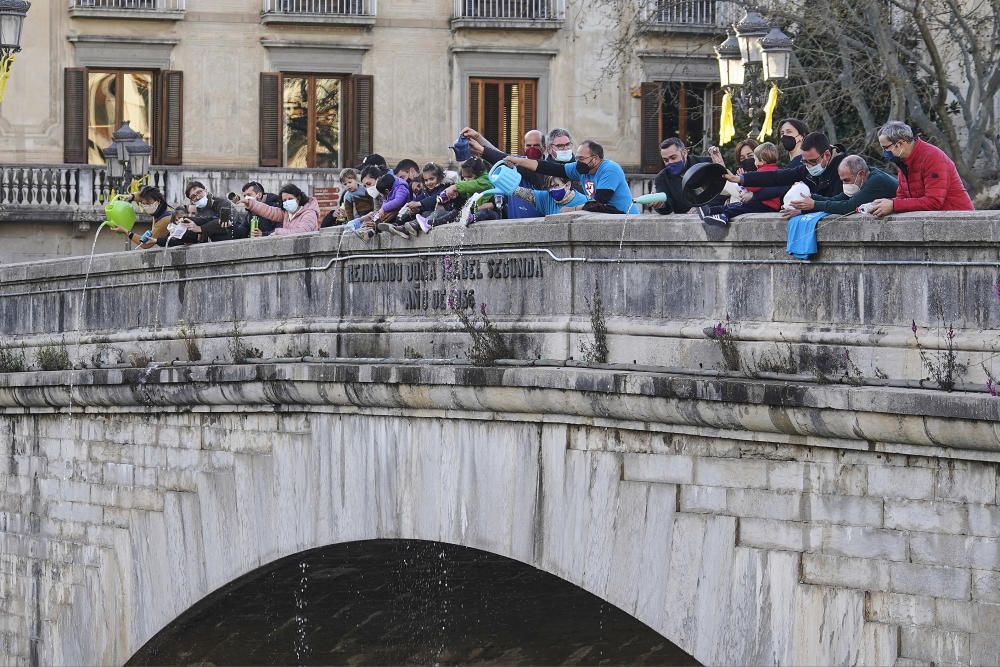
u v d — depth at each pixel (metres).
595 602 35.69
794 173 25.95
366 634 38.28
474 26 71.62
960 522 22.00
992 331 22.06
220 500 34.53
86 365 38.66
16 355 40.78
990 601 21.72
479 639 37.94
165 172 70.25
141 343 37.09
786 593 23.91
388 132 72.31
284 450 33.03
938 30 50.59
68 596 39.25
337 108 72.44
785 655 23.91
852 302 23.53
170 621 36.03
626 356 26.64
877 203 23.12
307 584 35.97
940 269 22.56
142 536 36.78
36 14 70.81
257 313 34.19
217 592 34.91
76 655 38.94
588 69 72.31
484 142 31.42
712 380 24.36
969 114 46.09
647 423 25.81
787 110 54.22
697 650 25.19
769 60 39.09
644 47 71.56
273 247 33.53
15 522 40.97
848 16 48.91
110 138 71.69
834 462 23.42
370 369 30.25
